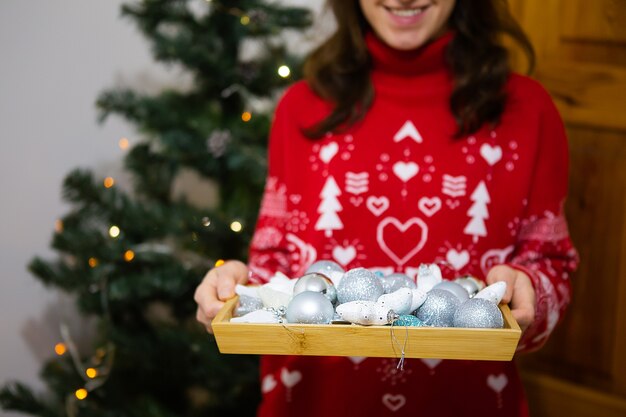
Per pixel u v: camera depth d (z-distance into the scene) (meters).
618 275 1.93
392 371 1.47
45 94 2.67
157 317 2.76
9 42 2.64
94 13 2.61
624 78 1.87
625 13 1.86
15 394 2.41
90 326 2.79
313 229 1.50
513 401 1.47
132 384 2.37
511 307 1.32
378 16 1.44
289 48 2.42
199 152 2.13
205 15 2.22
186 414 2.37
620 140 1.90
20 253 2.75
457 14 1.50
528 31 2.01
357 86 1.50
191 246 2.19
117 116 2.65
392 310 1.15
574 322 2.02
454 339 1.13
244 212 2.18
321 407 1.50
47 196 2.71
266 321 1.18
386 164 1.48
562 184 1.51
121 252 2.19
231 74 2.13
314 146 1.52
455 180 1.47
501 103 1.47
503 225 1.47
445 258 1.46
